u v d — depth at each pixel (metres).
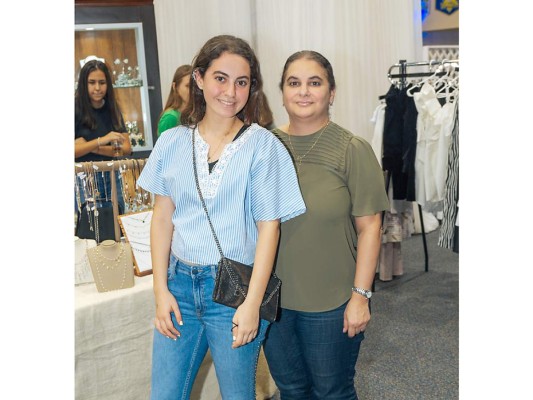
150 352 2.02
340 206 1.52
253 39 4.69
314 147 1.54
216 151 1.42
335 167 1.52
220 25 4.64
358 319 1.53
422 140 3.56
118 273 1.93
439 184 3.55
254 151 1.40
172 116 2.96
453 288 3.94
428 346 3.03
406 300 3.73
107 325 1.88
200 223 1.42
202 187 1.40
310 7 4.43
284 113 4.61
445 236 2.85
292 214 1.46
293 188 1.46
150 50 3.24
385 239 3.98
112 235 2.07
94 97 2.79
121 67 3.25
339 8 4.47
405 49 4.96
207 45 1.41
